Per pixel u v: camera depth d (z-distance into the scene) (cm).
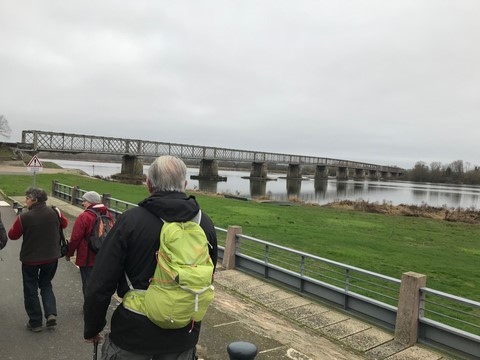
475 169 18838
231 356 272
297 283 858
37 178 4238
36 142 8012
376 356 576
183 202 256
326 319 710
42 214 548
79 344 525
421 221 3039
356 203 4041
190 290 232
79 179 4669
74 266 920
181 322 237
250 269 988
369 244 1800
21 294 711
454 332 589
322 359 548
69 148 8494
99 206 616
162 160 268
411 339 618
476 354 569
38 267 552
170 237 241
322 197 6506
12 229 534
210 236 273
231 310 723
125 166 9206
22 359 479
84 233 600
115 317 257
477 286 1173
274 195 6381
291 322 689
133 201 2828
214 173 11288
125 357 248
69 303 680
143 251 246
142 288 247
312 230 2114
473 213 3631
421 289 622
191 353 263
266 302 787
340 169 17188
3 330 556
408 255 1598
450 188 14150
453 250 1881
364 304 720
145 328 242
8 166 6191
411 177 19400
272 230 1978
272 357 539
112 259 247
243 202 3525
